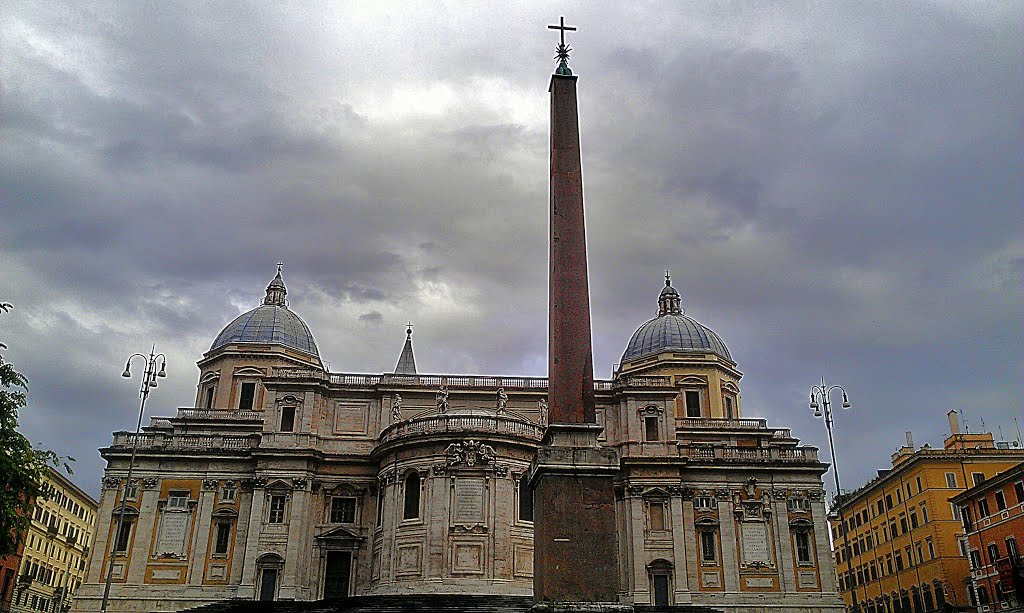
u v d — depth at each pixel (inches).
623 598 2613.2
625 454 2819.9
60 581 3804.1
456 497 2374.5
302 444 2751.0
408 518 2442.2
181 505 2687.0
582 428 1124.5
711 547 2691.9
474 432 2436.0
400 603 1903.3
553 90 1355.8
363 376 2974.9
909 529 3304.6
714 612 2192.4
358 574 2635.3
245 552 2596.0
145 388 2450.8
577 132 1318.9
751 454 2824.8
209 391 3208.7
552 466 1095.0
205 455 2731.3
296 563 2598.4
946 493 3144.7
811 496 2748.5
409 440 2476.6
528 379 2984.7
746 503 2736.2
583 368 1160.8
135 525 2652.6
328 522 2701.8
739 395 3388.3
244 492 2711.6
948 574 3021.7
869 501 3695.9
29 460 1338.6
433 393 2925.7
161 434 2773.1
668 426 2859.3
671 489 2714.1
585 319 1186.6
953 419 3481.8
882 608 3538.4
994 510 2743.6
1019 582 2576.3
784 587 2642.7
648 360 3366.1
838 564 4109.3
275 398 2817.4
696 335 3383.4
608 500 1093.8
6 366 1307.8
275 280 3526.1
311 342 3376.0
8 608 3154.5
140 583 2583.7
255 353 3191.4
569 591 1047.0
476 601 1948.8
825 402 2309.3
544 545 1066.1
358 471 2751.0
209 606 2143.2
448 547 2321.6
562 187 1270.9
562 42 1411.2
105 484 2696.9
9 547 1327.5
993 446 3368.6
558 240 1232.8
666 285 3705.7
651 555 2652.6
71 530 3944.4
